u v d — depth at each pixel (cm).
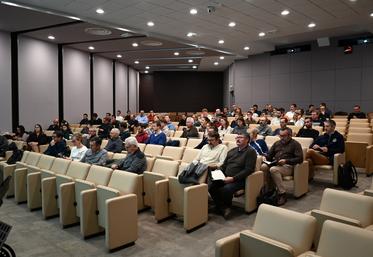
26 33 970
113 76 1533
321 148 556
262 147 566
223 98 2083
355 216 248
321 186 552
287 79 1377
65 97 1168
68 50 1184
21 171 512
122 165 478
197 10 786
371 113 1116
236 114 1092
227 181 417
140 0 708
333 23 938
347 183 527
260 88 1474
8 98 959
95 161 520
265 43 1312
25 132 915
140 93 2098
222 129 790
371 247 184
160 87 2089
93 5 740
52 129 1020
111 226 325
